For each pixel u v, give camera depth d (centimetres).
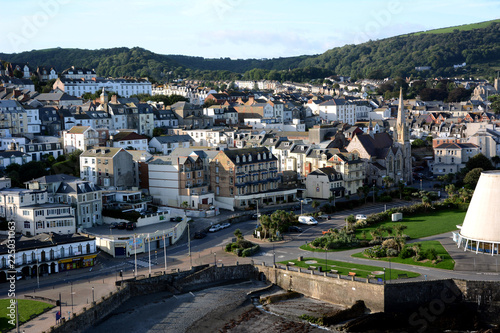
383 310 14612
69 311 13500
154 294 16000
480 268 16025
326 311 14912
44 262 16450
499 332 14262
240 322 14262
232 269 17212
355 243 18812
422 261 16775
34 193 19375
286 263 17212
